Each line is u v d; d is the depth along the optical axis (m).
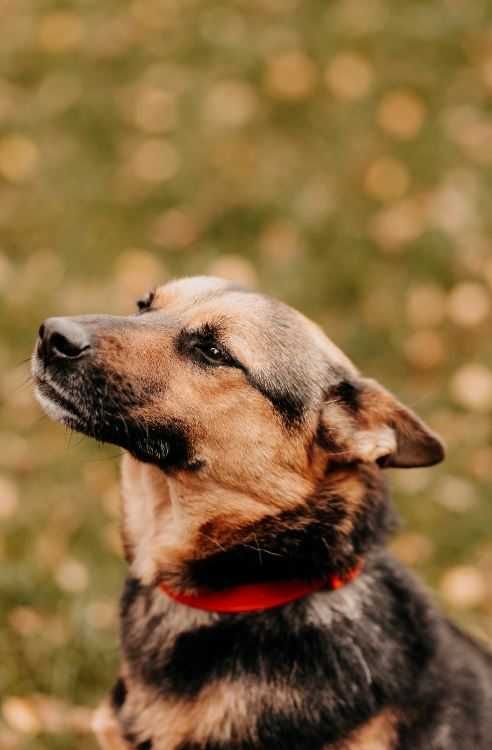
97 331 1.37
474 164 2.29
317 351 1.40
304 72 2.53
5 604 1.64
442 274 2.08
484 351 1.99
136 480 1.44
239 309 1.39
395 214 2.18
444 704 1.36
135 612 1.40
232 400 1.37
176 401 1.37
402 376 1.98
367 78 2.51
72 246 2.18
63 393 1.37
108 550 1.73
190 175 2.31
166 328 1.39
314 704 1.32
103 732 1.40
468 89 2.47
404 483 1.81
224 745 1.32
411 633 1.37
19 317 2.02
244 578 1.36
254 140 2.40
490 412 1.90
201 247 2.17
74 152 2.40
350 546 1.36
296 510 1.36
